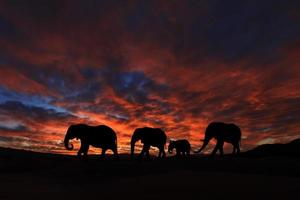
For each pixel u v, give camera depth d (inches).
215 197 299.7
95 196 330.0
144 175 465.4
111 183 418.9
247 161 530.9
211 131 685.9
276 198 284.2
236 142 685.3
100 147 671.8
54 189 379.9
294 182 353.7
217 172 450.6
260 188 325.4
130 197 317.4
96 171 530.6
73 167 584.7
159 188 352.5
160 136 698.2
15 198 313.0
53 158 794.2
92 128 674.8
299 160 531.8
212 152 674.2
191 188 341.7
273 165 488.1
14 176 508.7
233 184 350.6
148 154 684.1
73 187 403.5
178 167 518.9
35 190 368.2
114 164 585.9
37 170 599.2
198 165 522.3
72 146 676.1
